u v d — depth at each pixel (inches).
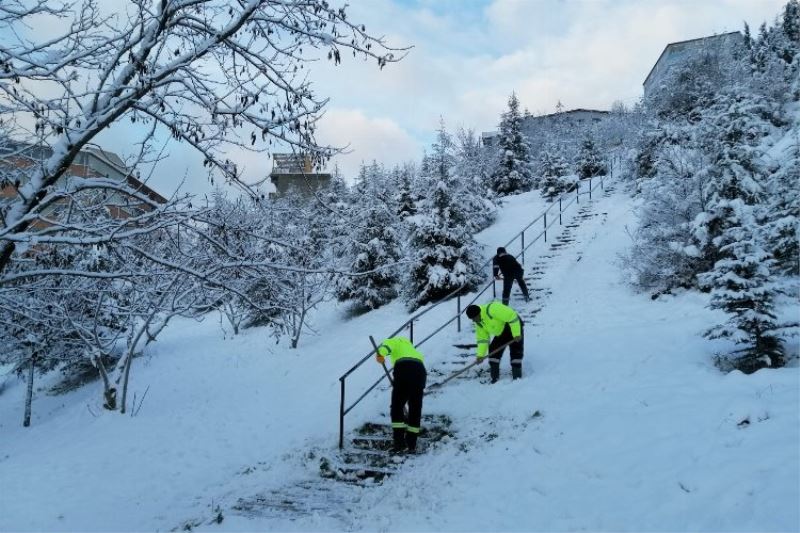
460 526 177.2
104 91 169.3
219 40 167.2
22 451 382.9
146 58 179.5
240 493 253.9
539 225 751.1
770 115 643.5
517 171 1284.4
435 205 575.5
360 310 681.6
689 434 196.9
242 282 233.9
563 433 228.4
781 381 220.2
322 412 370.3
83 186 185.5
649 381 263.6
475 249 580.4
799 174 339.6
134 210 236.1
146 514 254.4
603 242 589.6
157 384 550.0
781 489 146.3
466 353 375.2
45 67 176.6
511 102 1331.2
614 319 391.2
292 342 596.1
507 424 255.4
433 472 229.3
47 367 615.5
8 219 177.2
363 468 250.4
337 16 170.9
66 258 291.1
